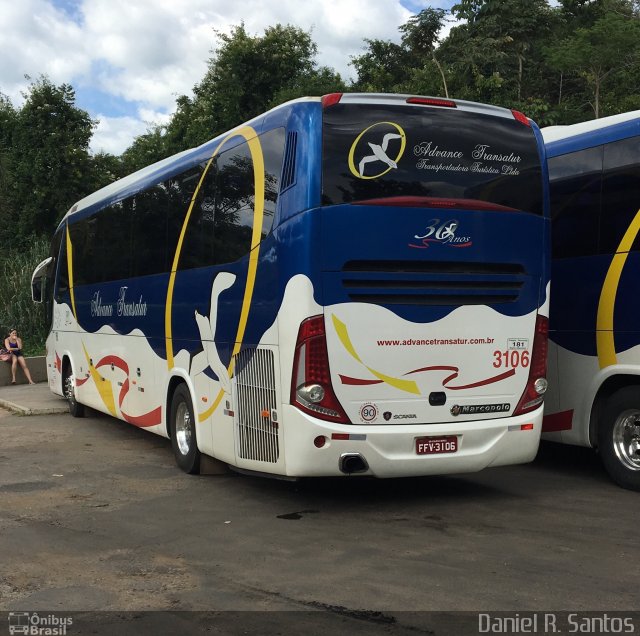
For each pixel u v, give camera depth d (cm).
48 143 3125
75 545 604
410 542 599
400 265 665
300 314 644
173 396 904
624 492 766
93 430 1207
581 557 556
